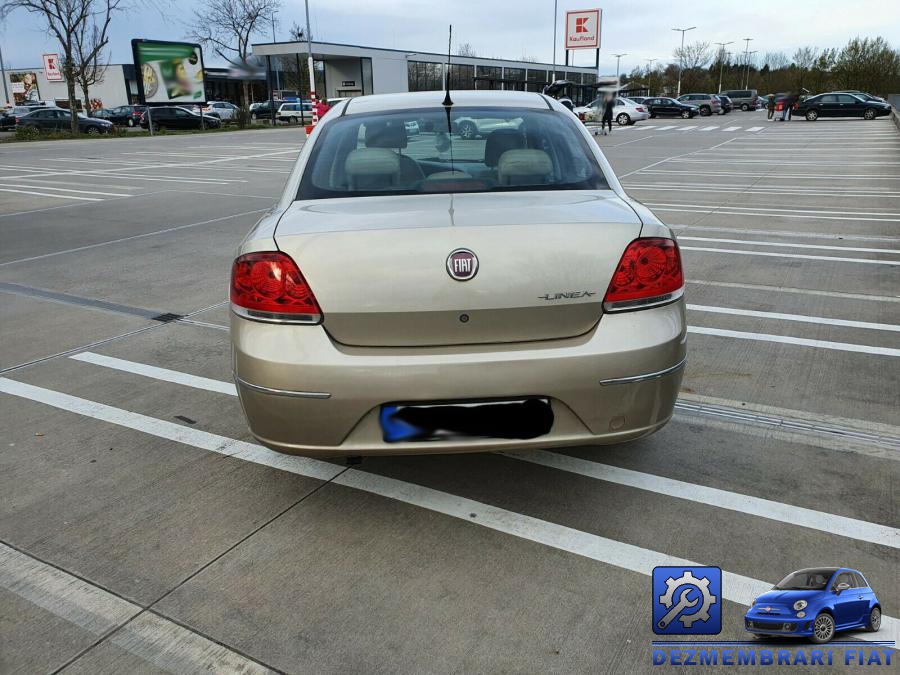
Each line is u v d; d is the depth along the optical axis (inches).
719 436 130.8
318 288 89.7
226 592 91.7
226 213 414.6
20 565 97.9
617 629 84.0
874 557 95.3
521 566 95.5
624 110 1348.4
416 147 117.9
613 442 95.5
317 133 126.4
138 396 155.3
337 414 90.5
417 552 99.0
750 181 520.4
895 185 482.6
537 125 124.8
